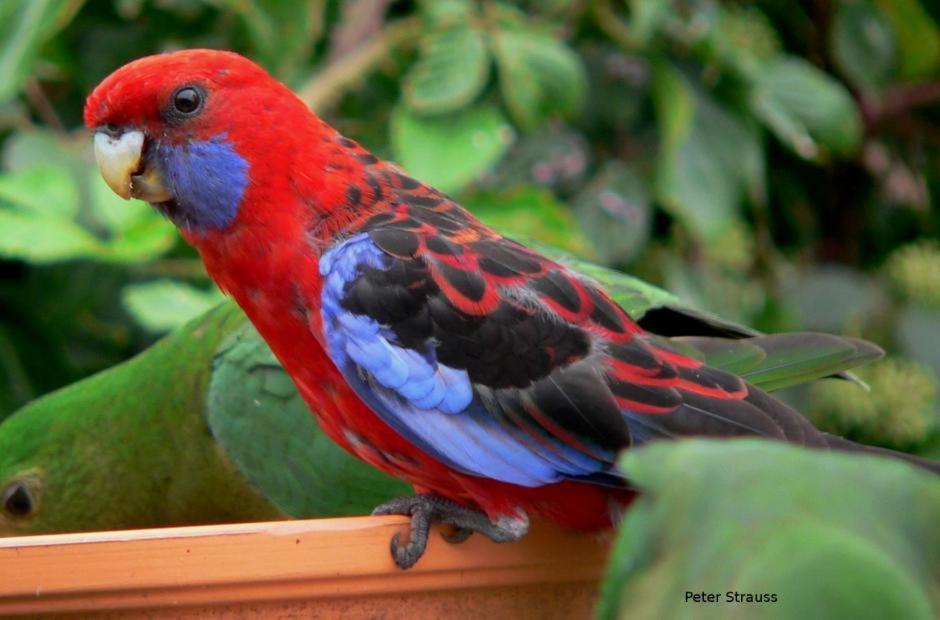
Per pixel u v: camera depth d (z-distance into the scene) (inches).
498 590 100.2
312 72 115.7
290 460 106.9
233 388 107.0
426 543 99.3
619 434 100.3
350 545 99.0
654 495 89.4
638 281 106.9
